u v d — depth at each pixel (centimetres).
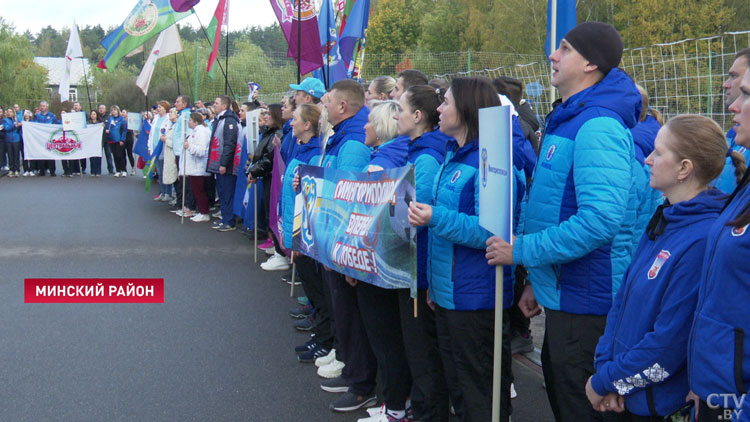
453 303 301
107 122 1881
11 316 584
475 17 4103
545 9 3422
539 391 424
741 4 2767
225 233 995
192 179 1082
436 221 288
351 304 394
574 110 258
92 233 984
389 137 369
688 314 205
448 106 305
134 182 1725
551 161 263
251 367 468
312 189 408
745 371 174
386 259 332
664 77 785
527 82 1056
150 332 543
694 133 216
